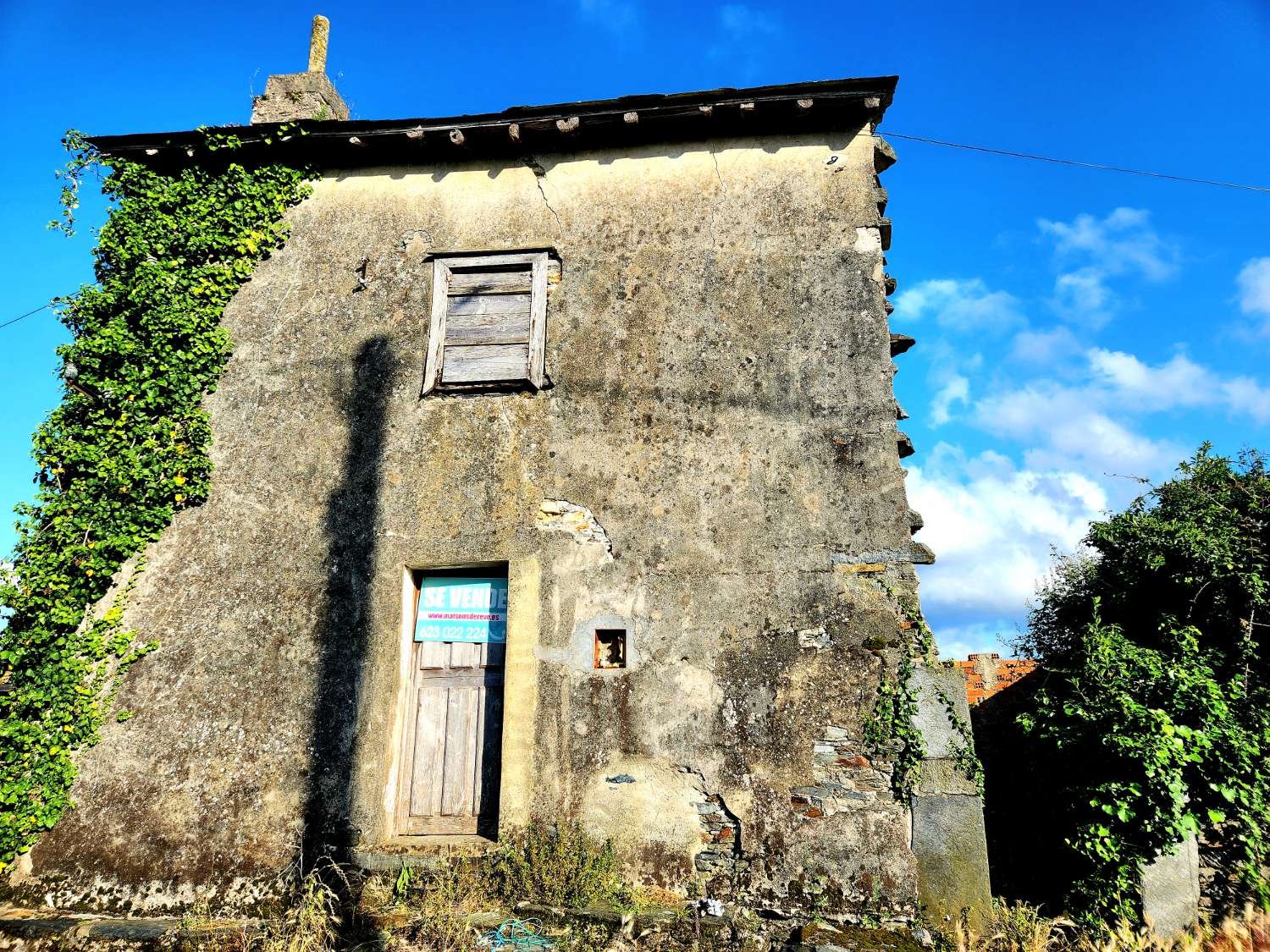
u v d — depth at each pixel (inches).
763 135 268.2
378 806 221.5
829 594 222.8
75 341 256.2
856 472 232.2
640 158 272.1
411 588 245.8
